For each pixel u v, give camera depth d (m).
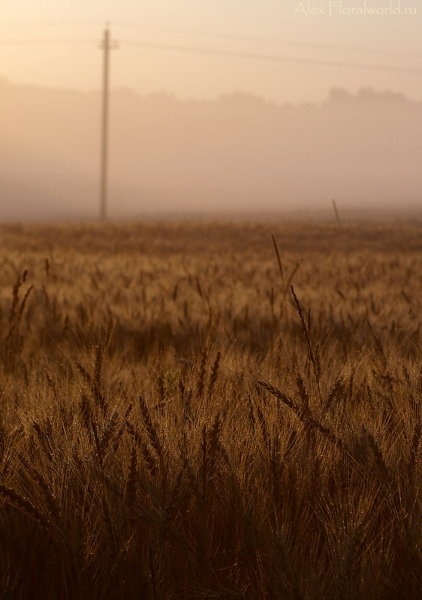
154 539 3.06
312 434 3.81
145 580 2.90
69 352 6.60
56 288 12.44
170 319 8.94
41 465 3.57
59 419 3.96
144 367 5.76
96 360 4.80
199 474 3.35
